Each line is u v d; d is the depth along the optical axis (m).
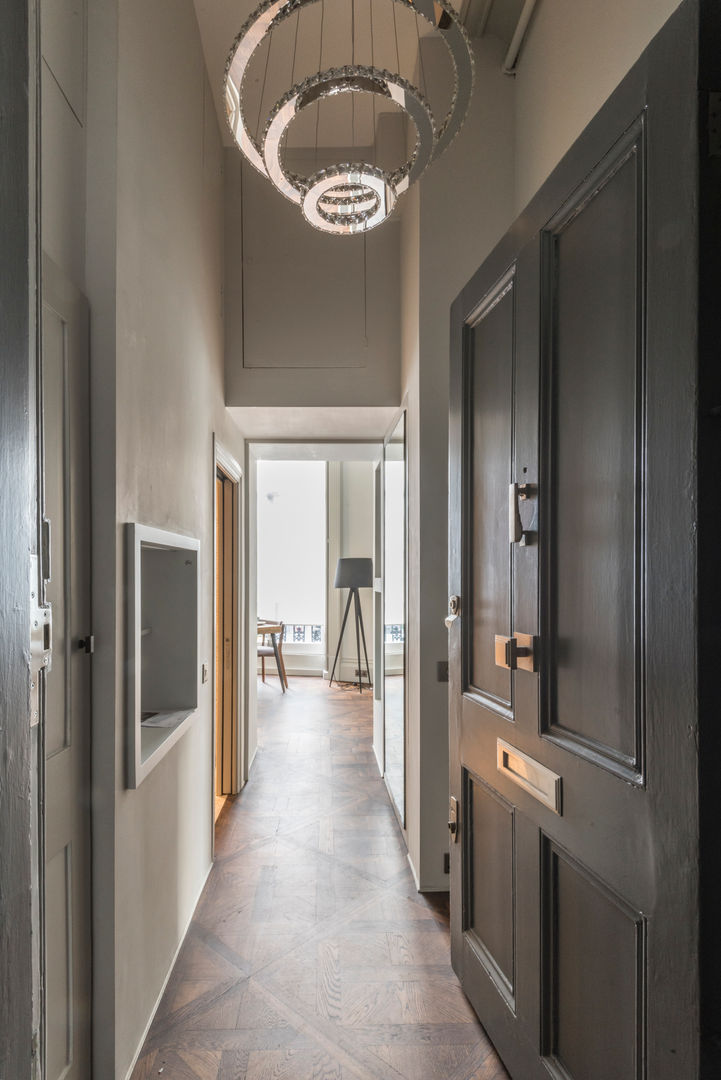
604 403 1.36
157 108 2.19
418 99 1.53
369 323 3.85
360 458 5.36
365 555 8.73
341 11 2.79
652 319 1.14
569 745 1.47
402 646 3.61
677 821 1.06
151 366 2.13
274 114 1.53
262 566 9.34
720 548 1.01
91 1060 1.70
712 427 1.02
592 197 1.41
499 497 1.94
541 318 1.63
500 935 1.91
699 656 1.01
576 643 1.47
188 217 2.71
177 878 2.47
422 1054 1.95
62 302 1.55
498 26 2.88
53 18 1.54
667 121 1.10
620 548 1.29
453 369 2.37
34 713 0.67
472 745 2.13
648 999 1.13
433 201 2.98
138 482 1.98
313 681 8.66
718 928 1.00
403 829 3.57
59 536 1.56
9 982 0.55
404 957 2.46
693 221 1.03
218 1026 2.07
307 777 4.63
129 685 1.83
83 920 1.67
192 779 2.76
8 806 0.56
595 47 2.07
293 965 2.40
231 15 2.89
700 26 1.02
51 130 1.53
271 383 3.82
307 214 1.86
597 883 1.35
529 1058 1.66
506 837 1.86
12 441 0.58
